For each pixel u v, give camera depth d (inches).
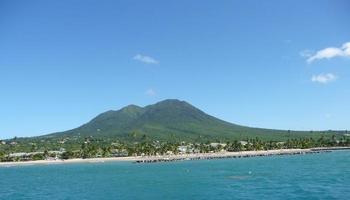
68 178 7347.4
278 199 3619.6
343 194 3782.0
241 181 5428.2
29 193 4960.6
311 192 3978.8
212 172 7519.7
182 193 4392.2
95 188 5300.2
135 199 4097.0
